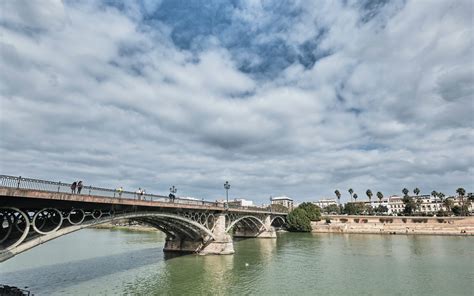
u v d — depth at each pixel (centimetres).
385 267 4228
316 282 3388
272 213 9069
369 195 16400
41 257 4759
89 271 3722
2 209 1908
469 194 14950
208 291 3006
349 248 6234
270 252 5628
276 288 3136
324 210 17388
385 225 10400
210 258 4769
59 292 2803
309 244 6969
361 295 2911
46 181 2152
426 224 10219
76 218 2573
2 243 1927
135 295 2814
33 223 2042
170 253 5212
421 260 4794
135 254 5097
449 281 3447
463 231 9325
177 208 4031
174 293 2927
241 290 3058
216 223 5288
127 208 3152
